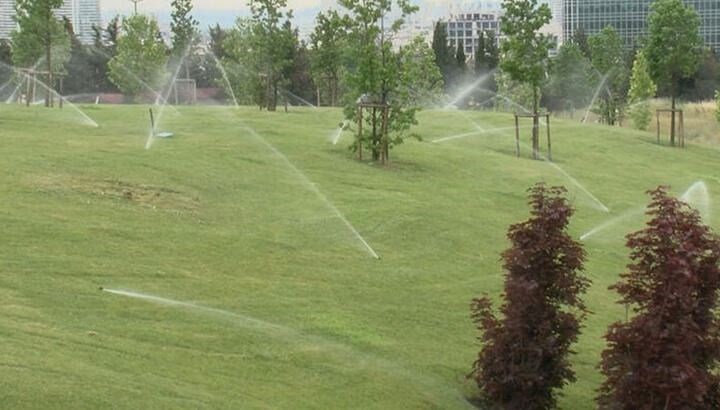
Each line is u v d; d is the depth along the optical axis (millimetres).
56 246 18844
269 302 17609
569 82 72000
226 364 14406
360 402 13906
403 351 16297
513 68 40062
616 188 34219
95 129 35125
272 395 13477
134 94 71250
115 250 19219
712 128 71375
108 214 21766
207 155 29859
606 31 69125
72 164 26266
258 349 15250
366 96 33156
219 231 21766
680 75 51531
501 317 18344
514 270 14594
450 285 20328
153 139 32594
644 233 13406
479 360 14922
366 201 26234
